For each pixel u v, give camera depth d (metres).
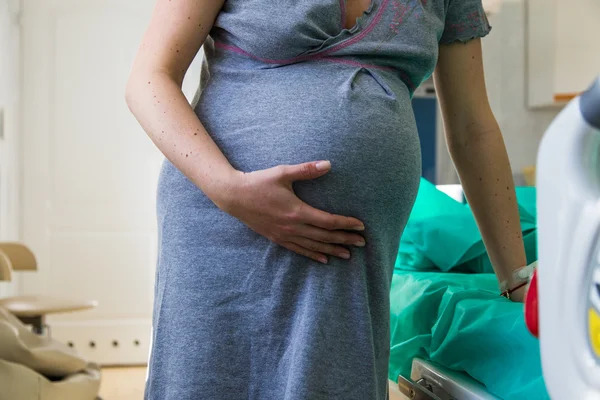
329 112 0.83
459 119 1.09
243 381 0.82
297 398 0.77
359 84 0.85
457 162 1.11
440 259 1.65
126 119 3.87
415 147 0.89
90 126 3.84
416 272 1.58
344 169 0.82
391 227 0.86
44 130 3.81
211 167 0.79
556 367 0.50
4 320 2.08
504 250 1.08
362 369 0.81
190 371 0.83
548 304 0.51
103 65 3.86
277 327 0.82
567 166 0.50
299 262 0.82
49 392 2.05
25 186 3.79
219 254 0.83
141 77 0.86
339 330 0.81
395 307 1.36
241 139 0.84
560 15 3.10
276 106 0.84
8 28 3.62
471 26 1.04
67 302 2.37
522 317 0.95
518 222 1.08
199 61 3.82
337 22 0.87
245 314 0.83
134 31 3.88
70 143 3.83
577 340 0.48
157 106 0.83
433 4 0.96
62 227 3.81
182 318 0.84
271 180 0.77
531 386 0.86
